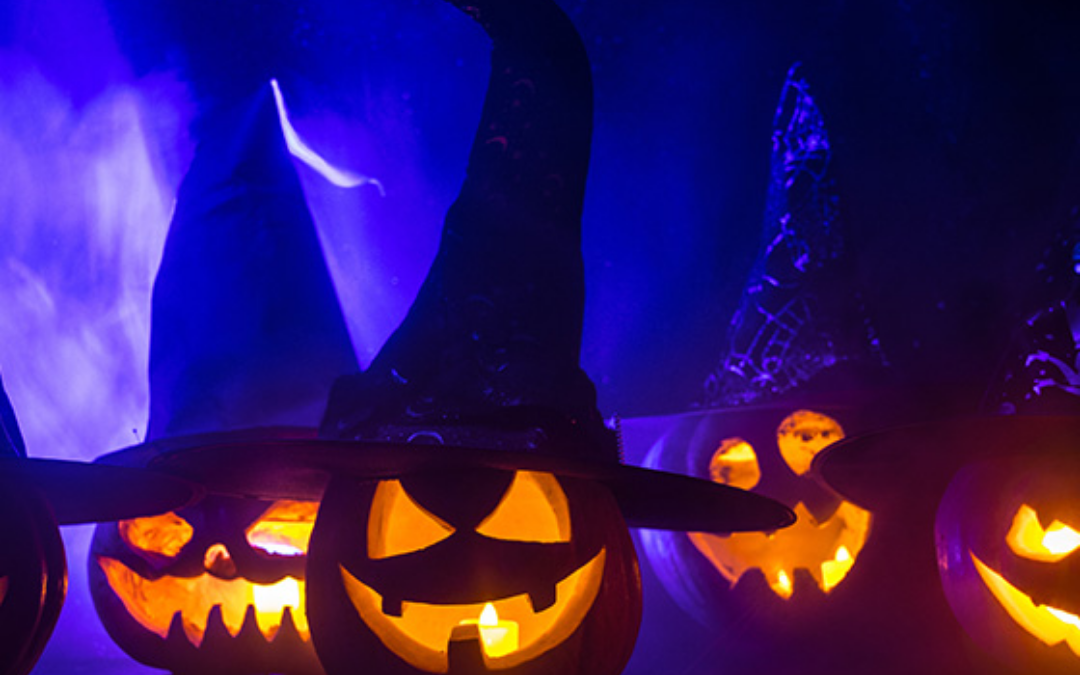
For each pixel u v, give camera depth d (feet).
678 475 10.05
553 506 10.09
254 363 13.17
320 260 14.26
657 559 15.46
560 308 10.56
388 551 9.94
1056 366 11.12
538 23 11.35
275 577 11.67
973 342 18.78
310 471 10.16
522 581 9.41
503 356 10.17
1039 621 10.92
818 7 20.21
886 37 19.88
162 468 10.00
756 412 15.31
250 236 13.69
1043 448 10.87
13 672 9.14
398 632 9.67
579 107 11.18
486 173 10.89
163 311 13.55
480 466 9.63
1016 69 19.26
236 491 11.34
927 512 13.82
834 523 14.57
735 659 13.64
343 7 20.71
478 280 10.42
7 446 9.67
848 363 15.24
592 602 9.92
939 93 19.58
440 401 10.02
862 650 13.71
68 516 11.00
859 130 19.71
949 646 13.43
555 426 9.98
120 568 12.14
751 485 14.88
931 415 14.58
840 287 15.65
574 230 10.93
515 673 9.59
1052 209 18.86
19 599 9.10
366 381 10.43
